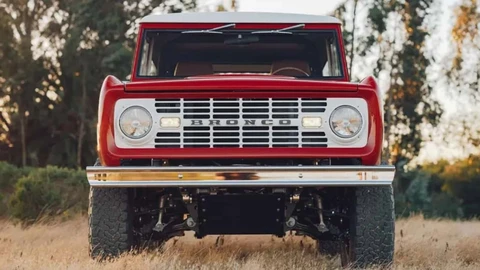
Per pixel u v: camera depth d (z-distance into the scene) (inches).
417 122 1528.1
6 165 896.9
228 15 332.2
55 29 1498.5
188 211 279.7
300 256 322.0
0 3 1478.8
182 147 260.1
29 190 642.2
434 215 1098.1
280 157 259.6
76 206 682.8
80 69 1457.9
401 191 1449.3
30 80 1486.2
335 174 253.8
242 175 252.5
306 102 261.1
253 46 332.2
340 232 293.6
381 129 262.5
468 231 481.4
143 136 259.8
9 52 1470.2
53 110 1507.1
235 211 271.7
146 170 253.1
